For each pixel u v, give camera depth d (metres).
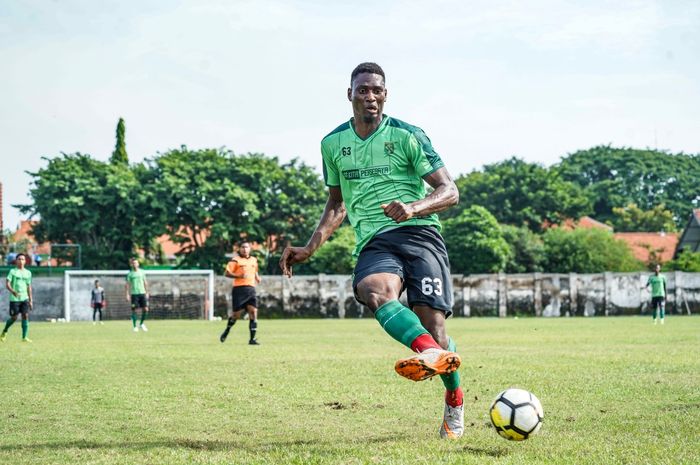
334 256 52.94
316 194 58.34
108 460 4.97
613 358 12.89
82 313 43.59
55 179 55.44
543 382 9.28
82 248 54.28
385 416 6.88
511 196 64.88
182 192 54.47
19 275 19.83
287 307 45.94
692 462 4.75
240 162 56.97
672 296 47.06
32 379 9.91
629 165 94.19
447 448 5.27
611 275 46.91
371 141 5.64
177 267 55.00
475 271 52.72
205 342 18.81
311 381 9.62
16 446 5.51
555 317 44.06
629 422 6.36
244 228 54.84
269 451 5.24
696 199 95.62
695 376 9.93
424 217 5.64
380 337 21.30
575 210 65.81
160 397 8.15
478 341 18.41
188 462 4.87
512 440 5.42
